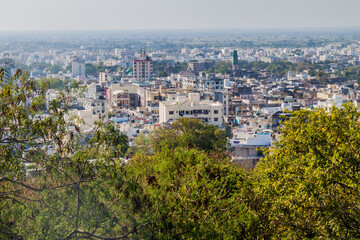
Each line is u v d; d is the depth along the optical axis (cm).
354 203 3781
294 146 4325
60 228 3509
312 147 4156
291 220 3938
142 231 3675
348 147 3981
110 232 3631
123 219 3697
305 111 4466
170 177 4234
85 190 3672
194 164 4631
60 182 3678
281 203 3962
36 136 3666
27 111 3631
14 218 3491
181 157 4550
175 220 3831
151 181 4022
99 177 3750
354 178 3856
